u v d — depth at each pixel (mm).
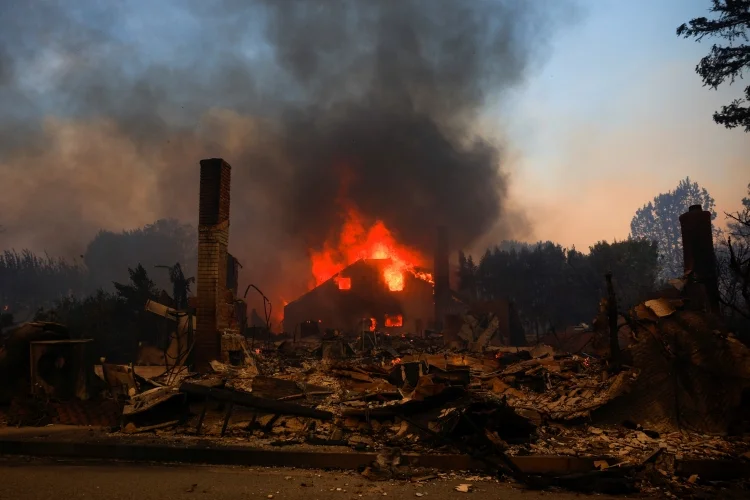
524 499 5809
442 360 16266
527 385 13031
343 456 7363
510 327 38156
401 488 6191
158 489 5930
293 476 6699
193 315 17359
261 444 8086
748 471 6734
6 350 12141
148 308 17047
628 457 7285
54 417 10594
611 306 11188
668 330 9664
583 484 6395
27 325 12602
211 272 15500
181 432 8992
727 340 9258
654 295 18969
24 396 11570
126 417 9344
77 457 7941
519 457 7160
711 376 8992
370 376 12852
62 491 5797
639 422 8992
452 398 9078
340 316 56750
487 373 14586
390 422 9031
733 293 14953
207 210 15789
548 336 36156
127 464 7457
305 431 8797
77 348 12430
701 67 24188
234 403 9352
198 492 5836
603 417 9227
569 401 10367
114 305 23859
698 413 8805
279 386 10453
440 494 5949
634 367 9672
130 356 21016
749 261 11516
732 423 8602
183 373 13203
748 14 22500
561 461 7129
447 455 7266
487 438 7504
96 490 5855
